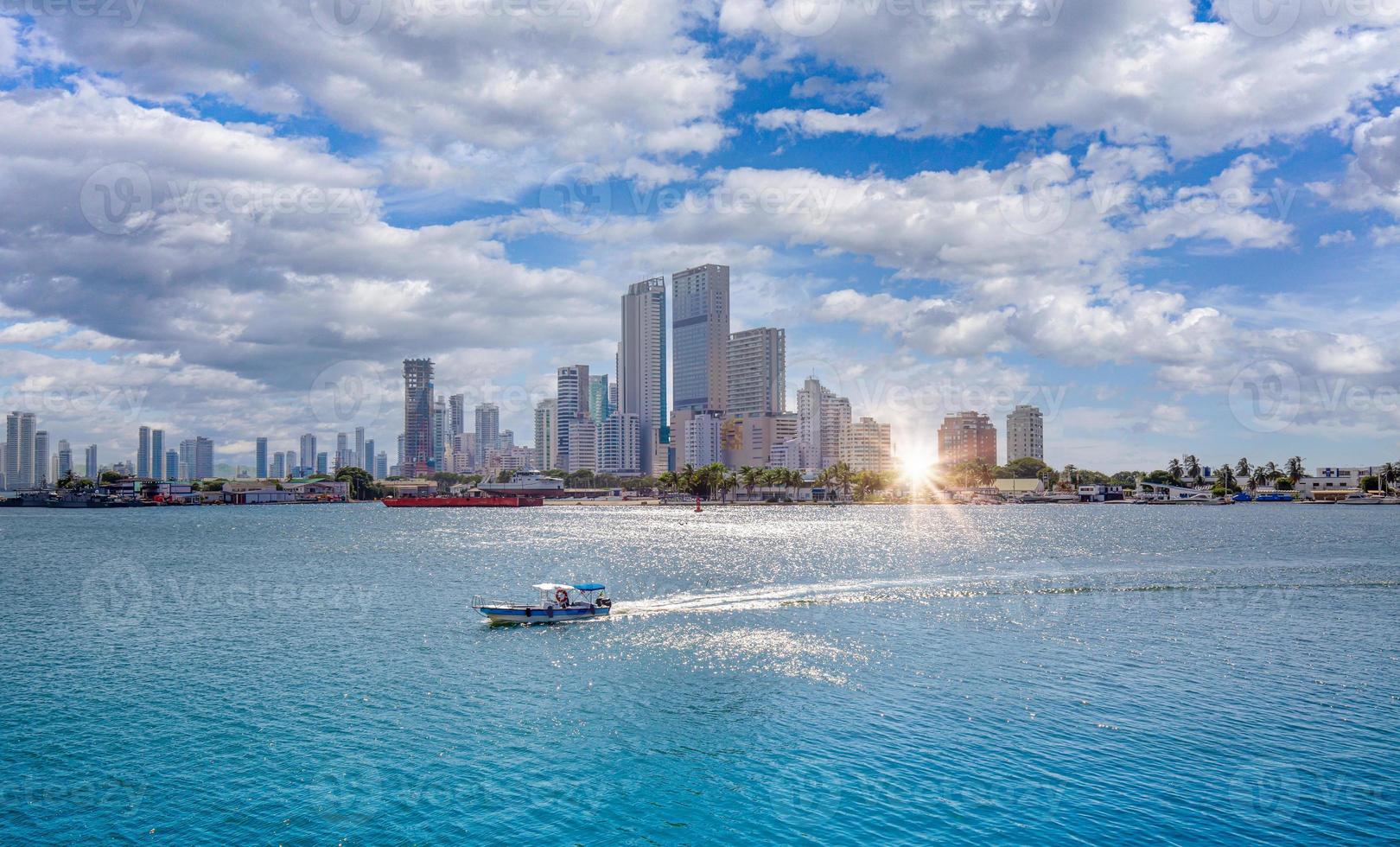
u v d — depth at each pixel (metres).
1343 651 63.81
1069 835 35.09
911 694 53.41
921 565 121.25
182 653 65.50
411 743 45.72
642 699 52.91
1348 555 130.88
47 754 44.22
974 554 138.38
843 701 52.16
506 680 57.38
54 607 87.44
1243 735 45.62
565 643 68.19
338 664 62.00
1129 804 37.62
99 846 34.94
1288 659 61.53
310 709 51.41
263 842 35.28
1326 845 34.09
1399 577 103.56
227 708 51.59
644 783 40.69
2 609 86.06
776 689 54.84
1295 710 49.47
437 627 75.50
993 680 56.22
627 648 66.25
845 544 161.88
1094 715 49.00
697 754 44.03
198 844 35.12
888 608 83.56
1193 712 49.34
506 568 122.50
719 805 38.38
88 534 199.62
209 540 180.50
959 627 73.19
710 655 63.78
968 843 34.69
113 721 49.22
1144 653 63.53
